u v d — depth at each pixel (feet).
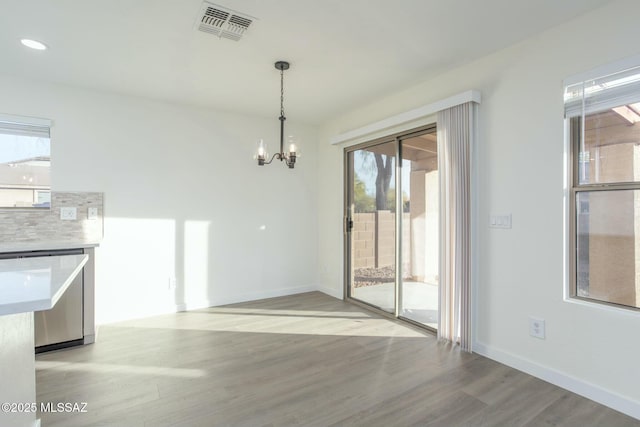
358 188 14.15
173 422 6.25
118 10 7.00
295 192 15.78
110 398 7.02
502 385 7.58
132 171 12.14
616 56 6.71
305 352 9.33
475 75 9.34
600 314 6.93
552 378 7.65
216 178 13.79
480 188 9.23
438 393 7.25
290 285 15.69
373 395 7.18
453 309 9.78
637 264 6.72
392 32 7.90
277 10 7.03
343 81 10.77
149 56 9.09
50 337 9.30
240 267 14.38
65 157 11.08
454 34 8.00
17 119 10.37
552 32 7.72
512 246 8.50
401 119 11.11
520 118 8.31
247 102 12.84
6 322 4.35
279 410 6.64
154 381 7.72
